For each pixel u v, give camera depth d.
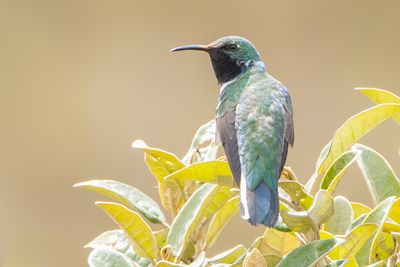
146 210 5.79
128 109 18.61
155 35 19.17
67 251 15.48
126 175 17.64
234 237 14.04
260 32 19.19
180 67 19.03
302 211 5.29
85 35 19.12
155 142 18.25
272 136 6.29
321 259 4.86
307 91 18.58
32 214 16.41
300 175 16.67
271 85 6.74
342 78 18.62
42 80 18.86
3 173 17.42
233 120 6.51
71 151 18.08
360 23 18.86
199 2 19.30
